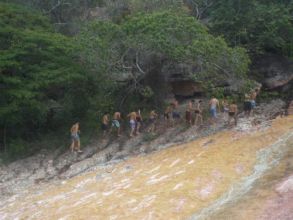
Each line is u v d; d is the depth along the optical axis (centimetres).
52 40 3083
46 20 3519
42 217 2034
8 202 2361
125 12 3881
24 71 2978
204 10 3691
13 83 2867
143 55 3017
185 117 2961
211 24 3303
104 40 2956
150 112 3066
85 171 2622
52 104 3161
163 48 2831
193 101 3106
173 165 2362
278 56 3397
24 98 2833
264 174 2047
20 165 2808
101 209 1977
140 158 2636
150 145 2795
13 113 2873
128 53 3022
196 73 2900
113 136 2973
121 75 3147
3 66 2859
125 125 3067
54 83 2916
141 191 2098
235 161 2250
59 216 1997
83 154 2834
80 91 3138
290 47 3369
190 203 1906
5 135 3027
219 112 2952
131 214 1884
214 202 1889
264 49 3397
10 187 2567
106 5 4028
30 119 3011
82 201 2128
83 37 3028
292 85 3234
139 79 3134
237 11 3309
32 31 3134
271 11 3216
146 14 3052
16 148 2931
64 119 3191
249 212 1706
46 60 3047
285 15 3209
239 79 2898
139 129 3000
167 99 3195
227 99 2942
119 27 2938
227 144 2503
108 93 3184
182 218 1803
